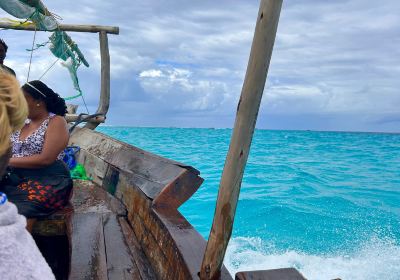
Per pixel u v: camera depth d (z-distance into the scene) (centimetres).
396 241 819
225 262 692
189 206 1117
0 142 85
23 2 468
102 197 416
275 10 171
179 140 4391
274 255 732
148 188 341
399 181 1606
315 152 3109
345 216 1020
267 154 2853
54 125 320
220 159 2283
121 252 291
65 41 698
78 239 302
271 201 1157
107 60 789
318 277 652
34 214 304
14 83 89
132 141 4144
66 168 339
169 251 252
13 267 75
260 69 176
